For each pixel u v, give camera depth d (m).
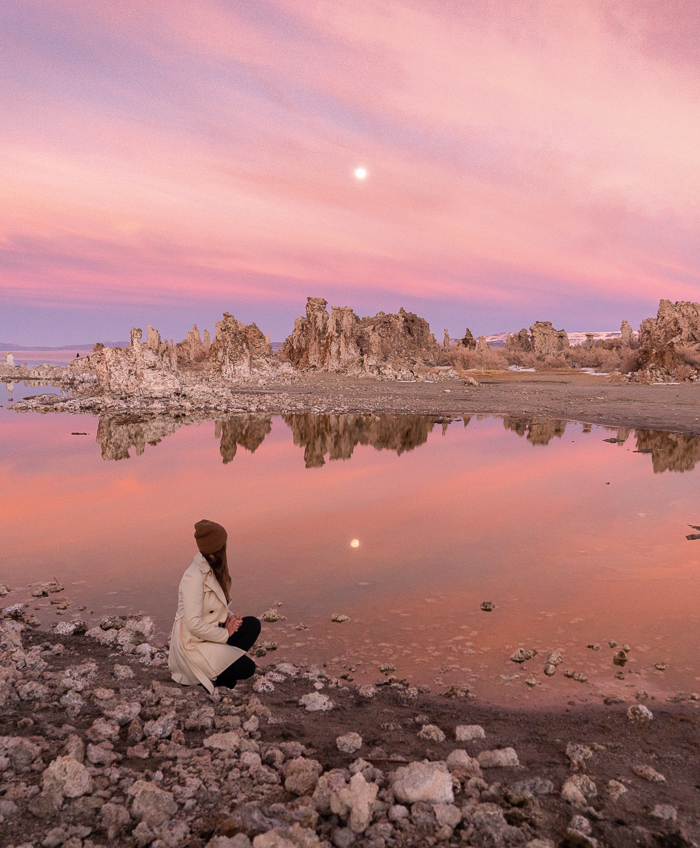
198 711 4.01
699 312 55.94
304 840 2.59
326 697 4.41
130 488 11.93
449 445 18.48
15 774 3.09
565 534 8.81
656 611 6.13
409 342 74.69
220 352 59.22
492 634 5.65
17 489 11.76
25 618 5.96
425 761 3.32
